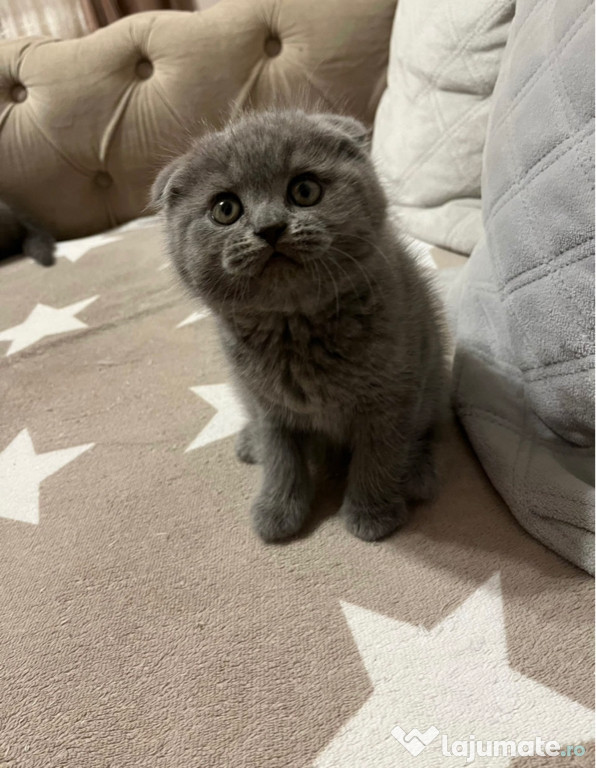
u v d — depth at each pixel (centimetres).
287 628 65
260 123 71
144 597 71
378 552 74
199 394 110
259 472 90
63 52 165
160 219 82
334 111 158
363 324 71
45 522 84
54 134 168
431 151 129
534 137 73
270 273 64
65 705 60
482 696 56
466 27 118
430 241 133
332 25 156
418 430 86
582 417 71
